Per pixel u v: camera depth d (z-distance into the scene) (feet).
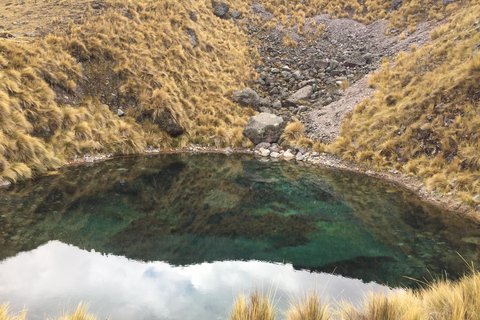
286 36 82.12
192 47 61.21
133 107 46.80
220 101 56.18
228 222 22.98
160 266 16.43
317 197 28.99
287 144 48.03
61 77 39.88
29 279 14.61
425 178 31.27
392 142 37.11
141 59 50.39
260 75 69.10
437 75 38.68
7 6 56.85
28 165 30.14
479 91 31.07
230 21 84.94
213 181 33.19
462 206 25.62
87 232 20.08
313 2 93.40
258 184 32.76
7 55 35.63
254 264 16.99
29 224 20.57
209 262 17.02
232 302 13.37
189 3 71.10
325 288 14.74
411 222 23.49
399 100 41.57
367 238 20.70
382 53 64.44
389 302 9.89
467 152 28.78
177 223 22.41
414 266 17.08
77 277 15.06
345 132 44.88
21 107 33.19
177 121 47.65
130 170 35.24
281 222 23.22
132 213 23.73
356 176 36.14
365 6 85.71
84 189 28.14
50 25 47.21
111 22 52.01
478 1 54.75
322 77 64.13
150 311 12.60
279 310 12.49
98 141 39.83
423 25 65.21
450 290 11.46
